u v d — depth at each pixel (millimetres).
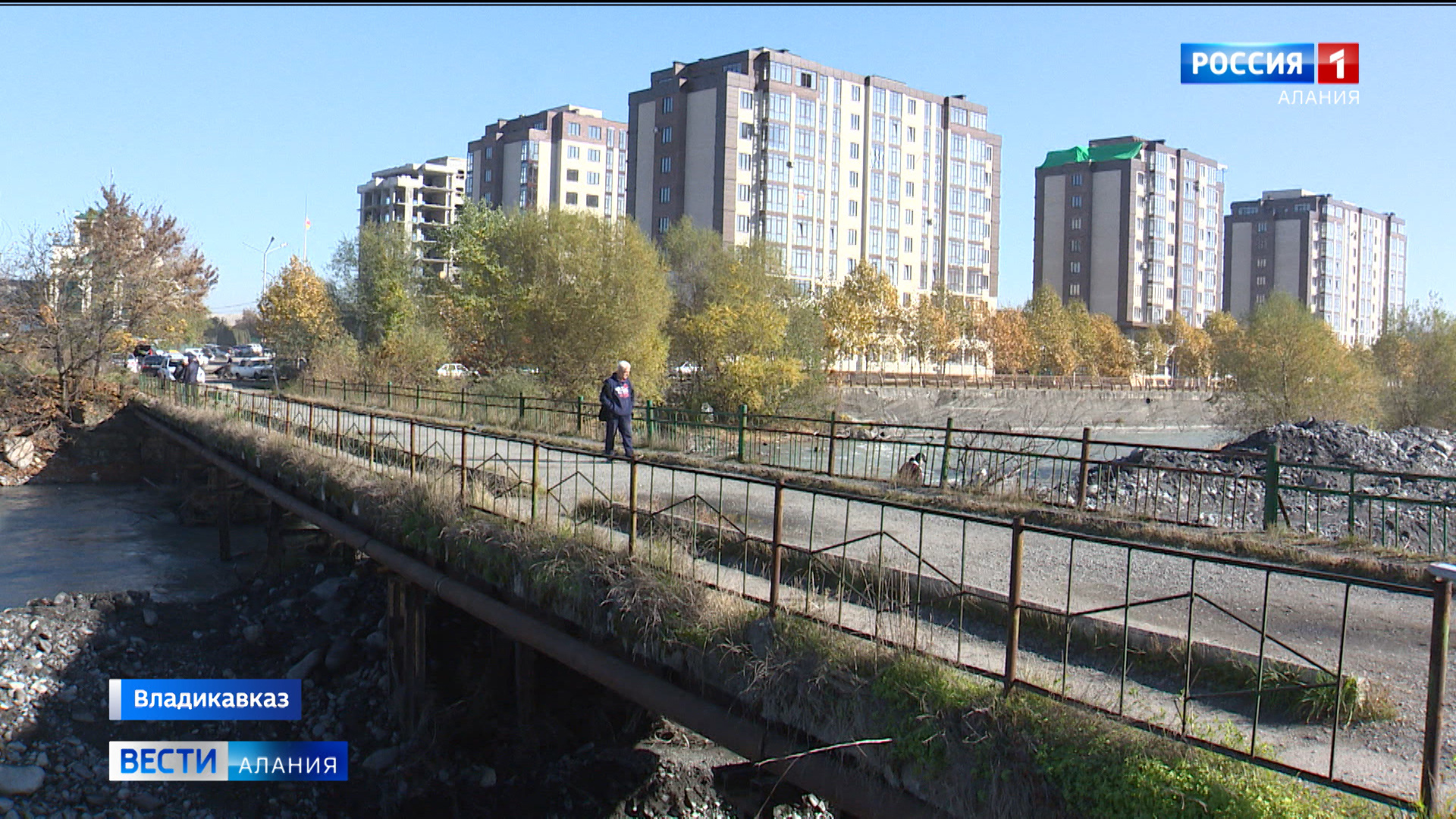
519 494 10438
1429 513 10383
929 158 92062
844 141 85375
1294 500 14719
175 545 24062
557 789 10805
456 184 124625
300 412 24984
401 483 11898
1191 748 4469
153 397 35688
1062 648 7004
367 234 61281
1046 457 12953
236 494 26922
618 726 11508
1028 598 8016
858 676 5605
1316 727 5590
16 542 24234
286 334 58531
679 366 46344
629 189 86562
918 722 5203
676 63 83438
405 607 12047
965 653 6664
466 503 10516
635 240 38906
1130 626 6863
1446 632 3936
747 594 6949
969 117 95250
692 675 6809
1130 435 58875
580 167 104188
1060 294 114438
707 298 51281
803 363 42406
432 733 11578
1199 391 82250
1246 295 133375
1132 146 113375
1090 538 4984
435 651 13180
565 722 11523
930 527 11688
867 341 66688
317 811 11078
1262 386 40312
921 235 91375
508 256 40219
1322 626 7492
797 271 81812
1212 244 119625
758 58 81375
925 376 70812
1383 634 7312
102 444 37656
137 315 39000
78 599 16750
